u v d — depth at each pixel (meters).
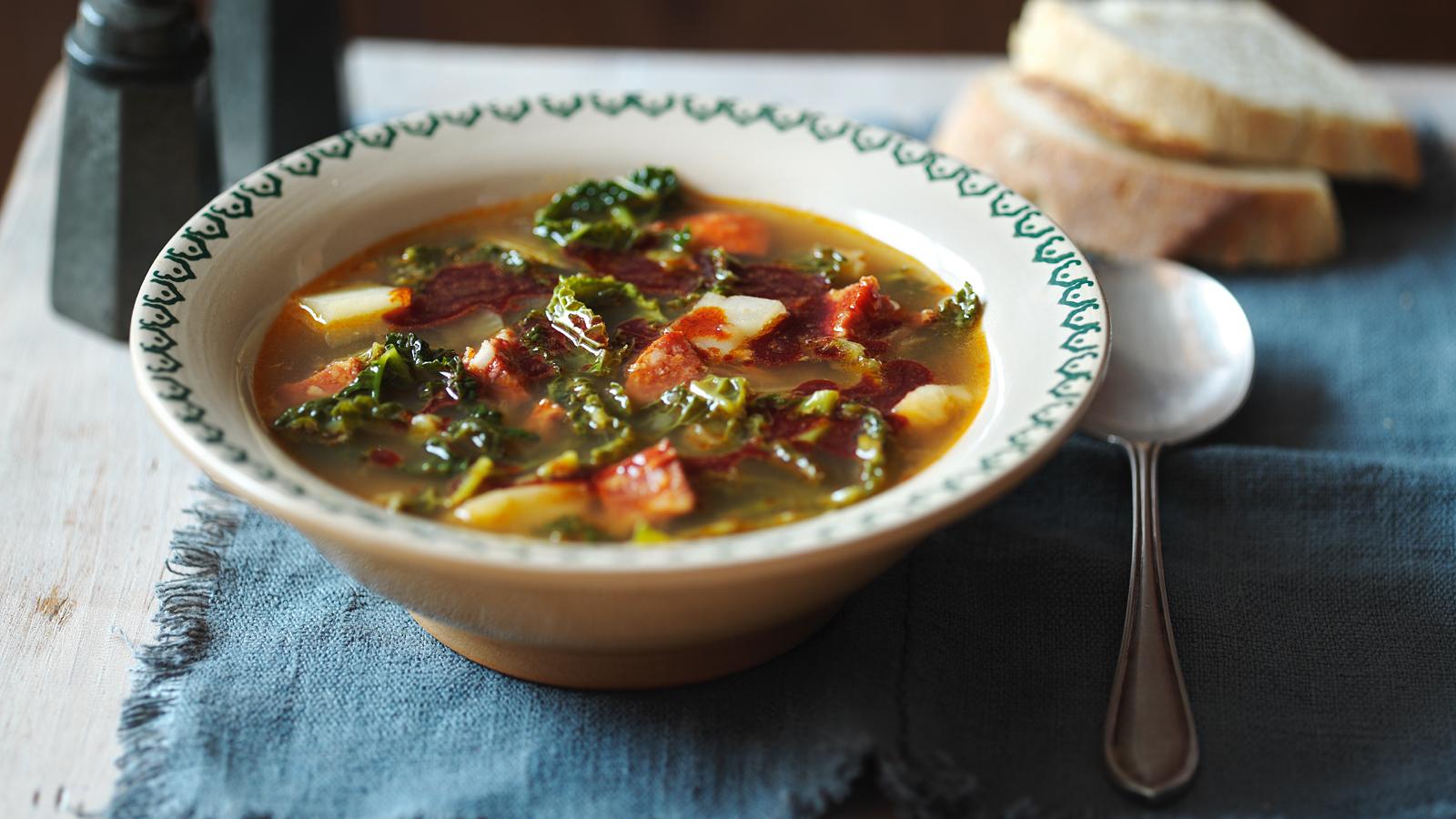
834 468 0.48
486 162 0.58
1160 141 0.72
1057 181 0.72
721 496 0.47
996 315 0.52
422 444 0.49
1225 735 0.49
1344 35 1.24
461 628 0.47
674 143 0.59
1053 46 0.75
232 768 0.47
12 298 0.65
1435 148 0.75
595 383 0.51
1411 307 0.67
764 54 1.25
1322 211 0.69
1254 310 0.67
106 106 0.60
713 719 0.48
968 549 0.53
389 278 0.55
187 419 0.45
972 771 0.47
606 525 0.46
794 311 0.54
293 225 0.54
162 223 0.62
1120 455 0.57
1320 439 0.60
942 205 0.56
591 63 0.80
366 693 0.49
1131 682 0.49
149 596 0.52
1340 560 0.54
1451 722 0.49
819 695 0.49
